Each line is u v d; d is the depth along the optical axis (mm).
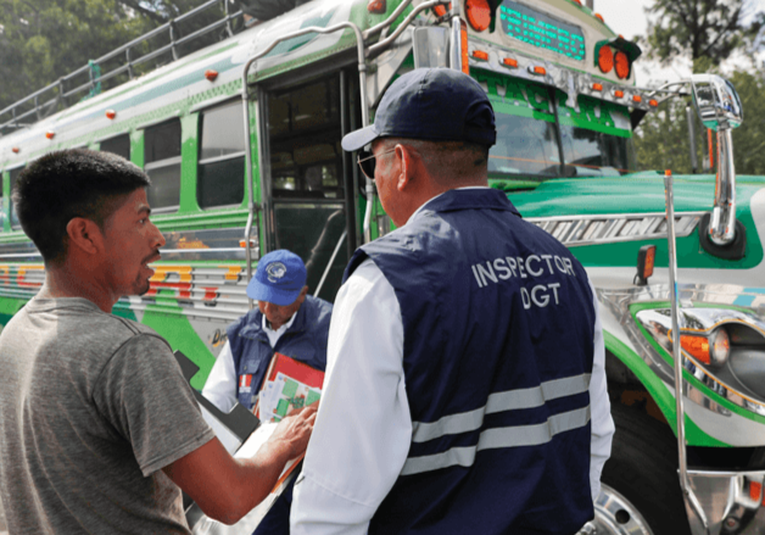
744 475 2146
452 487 1028
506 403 1065
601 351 1353
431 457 1029
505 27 3273
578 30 3727
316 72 3307
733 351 2250
